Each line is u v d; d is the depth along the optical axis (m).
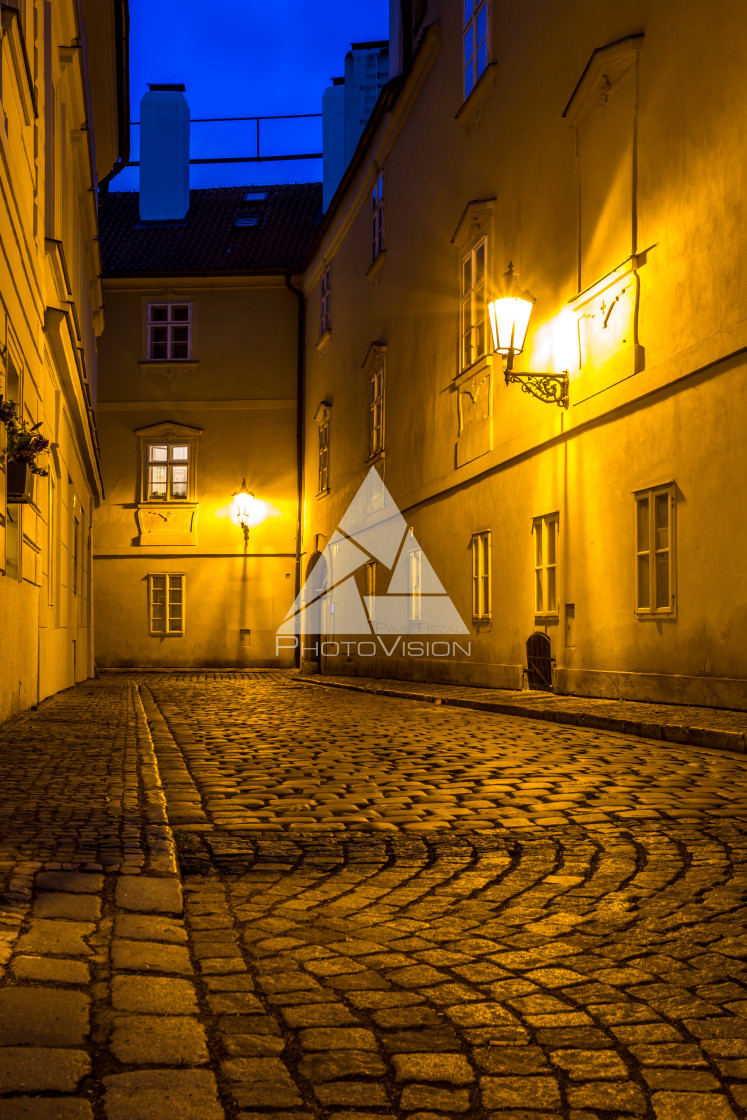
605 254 13.39
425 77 21.67
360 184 27.50
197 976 3.11
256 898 4.22
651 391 12.09
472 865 4.82
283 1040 2.64
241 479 34.78
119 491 34.72
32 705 12.69
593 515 13.68
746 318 10.25
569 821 5.74
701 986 3.15
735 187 10.52
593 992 3.09
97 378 34.97
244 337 35.25
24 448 9.76
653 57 12.21
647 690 12.14
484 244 17.88
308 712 14.11
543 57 15.48
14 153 9.72
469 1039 2.70
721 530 10.74
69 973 2.95
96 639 34.22
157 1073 2.34
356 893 4.33
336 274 30.48
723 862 4.77
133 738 9.52
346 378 28.89
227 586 34.34
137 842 4.71
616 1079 2.47
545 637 15.05
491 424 17.50
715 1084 2.45
